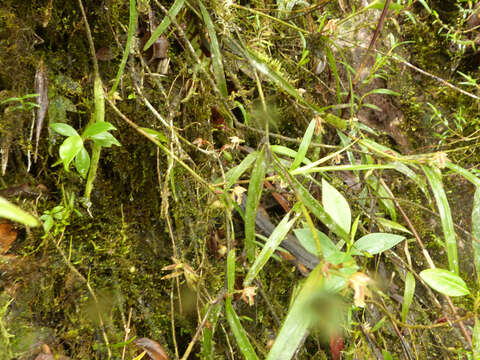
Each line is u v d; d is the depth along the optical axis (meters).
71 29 0.44
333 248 0.30
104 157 0.45
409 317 0.54
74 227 0.42
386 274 0.55
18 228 0.39
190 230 0.46
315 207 0.31
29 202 0.40
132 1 0.35
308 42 0.51
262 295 0.45
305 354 0.49
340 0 0.59
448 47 0.72
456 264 0.36
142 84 0.42
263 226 0.48
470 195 0.66
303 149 0.35
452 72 0.72
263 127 0.53
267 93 0.55
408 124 0.67
